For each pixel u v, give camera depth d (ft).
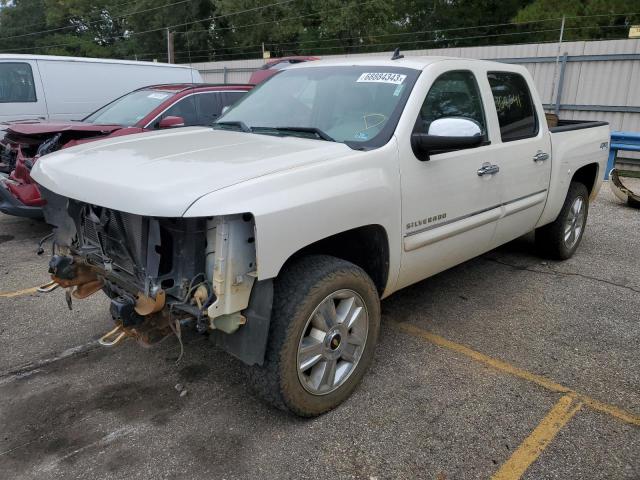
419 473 8.75
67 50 140.97
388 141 10.78
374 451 9.23
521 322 14.14
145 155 10.19
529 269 18.11
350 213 9.71
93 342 12.96
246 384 11.23
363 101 11.91
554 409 10.43
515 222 15.16
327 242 10.83
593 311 14.85
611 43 41.11
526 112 15.46
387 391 10.94
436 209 11.87
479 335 13.39
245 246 8.55
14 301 15.26
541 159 15.52
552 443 9.47
